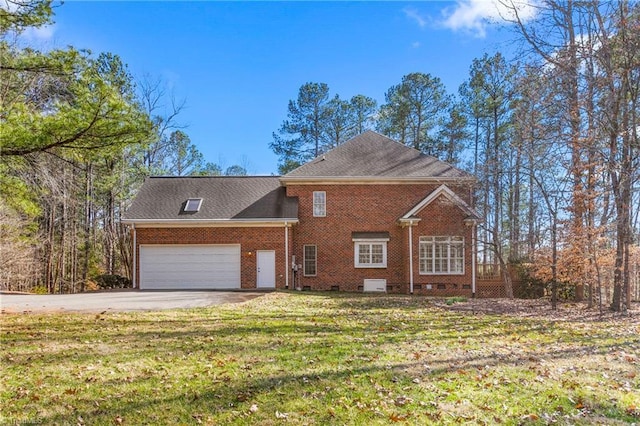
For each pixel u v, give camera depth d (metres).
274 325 9.83
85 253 29.58
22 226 23.19
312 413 4.56
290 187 22.70
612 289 15.85
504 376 5.89
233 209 22.00
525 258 21.02
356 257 22.27
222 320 10.52
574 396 5.14
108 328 9.26
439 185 22.39
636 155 12.77
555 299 14.10
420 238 21.42
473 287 21.20
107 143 10.54
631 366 6.50
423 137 34.28
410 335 8.80
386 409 4.69
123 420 4.39
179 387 5.34
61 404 4.80
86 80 10.20
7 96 13.52
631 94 12.81
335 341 8.08
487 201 19.95
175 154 35.56
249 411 4.62
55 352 7.09
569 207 14.17
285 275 21.39
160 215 21.50
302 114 38.41
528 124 15.15
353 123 38.22
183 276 21.31
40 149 10.16
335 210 22.53
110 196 30.39
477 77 29.42
